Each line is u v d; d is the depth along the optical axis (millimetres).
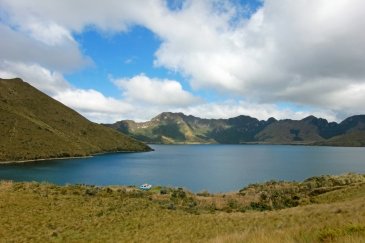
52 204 40219
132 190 59125
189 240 25328
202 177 154125
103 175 163125
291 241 13109
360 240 11281
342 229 13633
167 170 187250
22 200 40625
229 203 54062
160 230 30781
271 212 37438
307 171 177875
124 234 29688
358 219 19094
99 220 35000
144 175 163250
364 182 62000
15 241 26859
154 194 57250
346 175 78438
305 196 59000
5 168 189000
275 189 68375
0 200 39812
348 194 51750
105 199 46250
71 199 43875
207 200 56500
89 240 27828
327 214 28984
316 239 13055
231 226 30422
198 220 35312
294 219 29391
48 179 146875
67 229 31141
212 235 26938
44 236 28625
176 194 58219
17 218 33250
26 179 144250
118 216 37250
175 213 40656
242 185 128750
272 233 16016
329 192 57875
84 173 170875
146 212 40250
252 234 16688
